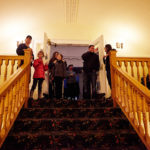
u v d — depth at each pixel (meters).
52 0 3.44
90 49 3.55
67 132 2.12
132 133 2.05
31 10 3.71
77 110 2.47
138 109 1.97
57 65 3.40
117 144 2.00
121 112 2.48
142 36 4.23
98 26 4.44
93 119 2.26
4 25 3.95
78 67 6.51
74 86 4.45
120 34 4.57
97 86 3.94
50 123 2.20
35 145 1.93
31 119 2.26
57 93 3.31
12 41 4.32
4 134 1.76
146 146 1.78
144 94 1.79
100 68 3.78
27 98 2.59
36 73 3.11
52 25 4.40
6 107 1.86
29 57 2.74
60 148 1.94
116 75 2.68
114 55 2.89
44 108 2.45
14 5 3.48
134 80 2.12
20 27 4.20
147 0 3.24
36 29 4.47
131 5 3.47
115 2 3.47
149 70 3.03
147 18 3.68
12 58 2.75
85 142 1.99
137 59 2.98
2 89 1.74
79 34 4.65
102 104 2.73
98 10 3.79
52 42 4.50
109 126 2.23
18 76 2.15
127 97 2.25
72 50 6.13
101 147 1.96
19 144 1.92
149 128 2.76
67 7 3.68
